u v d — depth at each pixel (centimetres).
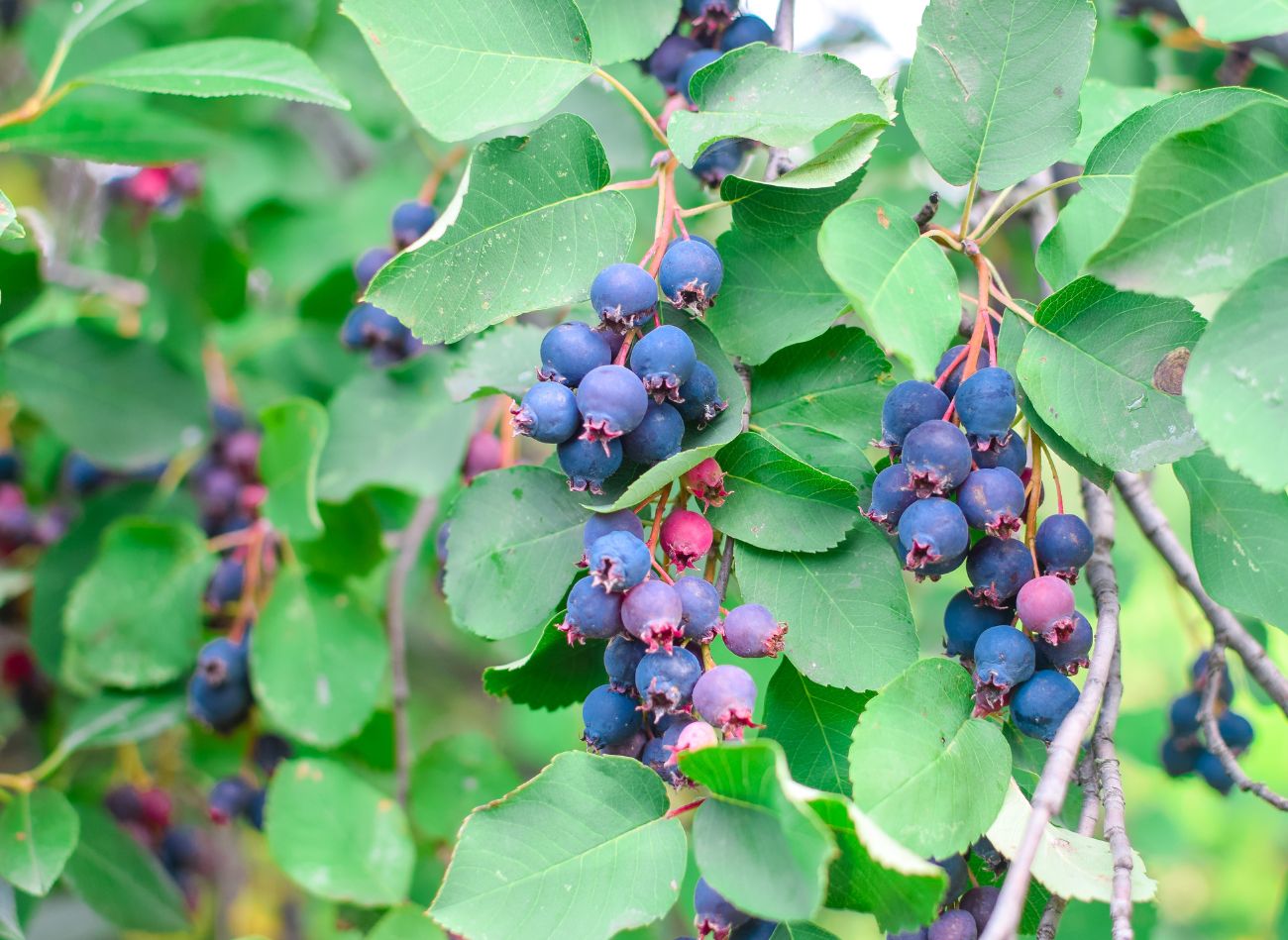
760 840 52
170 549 73
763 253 59
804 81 57
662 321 57
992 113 57
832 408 59
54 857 66
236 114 94
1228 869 132
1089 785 56
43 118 69
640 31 62
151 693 72
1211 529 58
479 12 57
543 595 58
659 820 54
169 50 63
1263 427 52
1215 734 61
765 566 57
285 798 68
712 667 55
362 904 67
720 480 57
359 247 96
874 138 58
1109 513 61
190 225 80
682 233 57
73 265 97
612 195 58
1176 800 126
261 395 85
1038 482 56
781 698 57
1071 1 57
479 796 72
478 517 58
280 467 71
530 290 57
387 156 99
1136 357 56
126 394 78
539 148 57
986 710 55
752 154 64
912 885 52
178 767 92
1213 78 75
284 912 106
